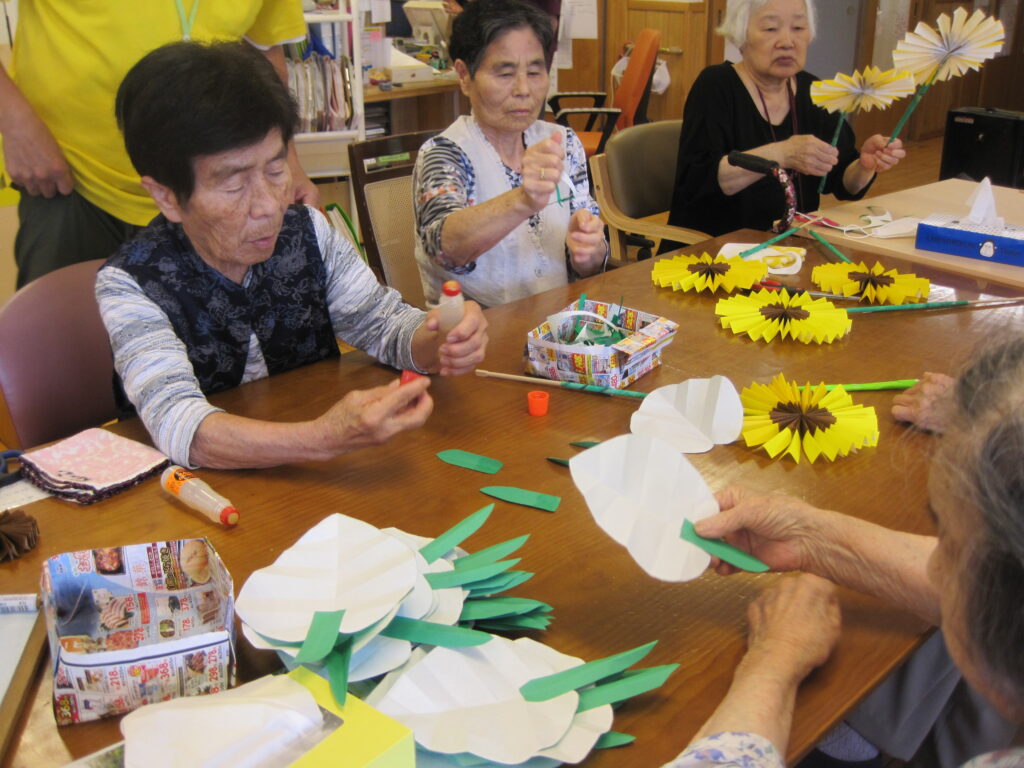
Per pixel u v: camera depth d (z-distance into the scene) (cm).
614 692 79
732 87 260
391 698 76
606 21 586
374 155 223
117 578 90
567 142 203
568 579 97
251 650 87
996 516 54
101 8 205
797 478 116
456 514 108
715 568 95
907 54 204
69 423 156
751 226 265
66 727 78
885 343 156
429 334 141
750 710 76
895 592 89
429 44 506
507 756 71
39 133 205
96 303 148
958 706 130
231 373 146
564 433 127
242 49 119
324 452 115
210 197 120
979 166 394
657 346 144
